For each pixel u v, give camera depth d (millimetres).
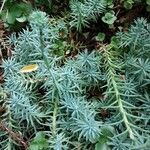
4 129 235
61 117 235
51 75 226
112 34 292
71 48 281
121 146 208
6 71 255
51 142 218
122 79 245
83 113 222
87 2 274
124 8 296
